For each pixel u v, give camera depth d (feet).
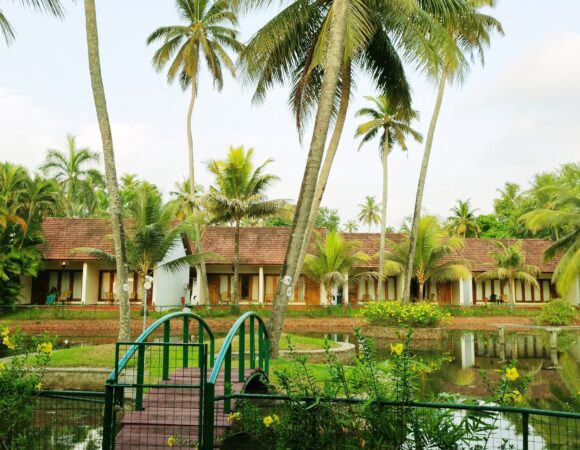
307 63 48.67
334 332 84.48
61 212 121.39
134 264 85.35
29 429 18.10
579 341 71.15
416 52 43.21
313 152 40.93
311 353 45.80
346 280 103.91
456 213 171.63
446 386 38.22
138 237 82.07
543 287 125.80
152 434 19.22
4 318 84.38
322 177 47.60
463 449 14.16
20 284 94.68
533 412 13.12
